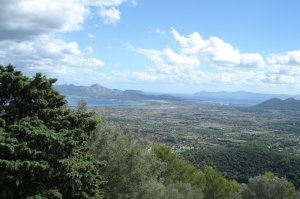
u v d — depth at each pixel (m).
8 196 14.57
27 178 15.15
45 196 15.19
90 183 17.39
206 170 47.28
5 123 15.95
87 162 17.20
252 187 44.47
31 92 17.34
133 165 22.42
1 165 14.27
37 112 17.39
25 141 15.38
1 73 17.03
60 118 17.50
